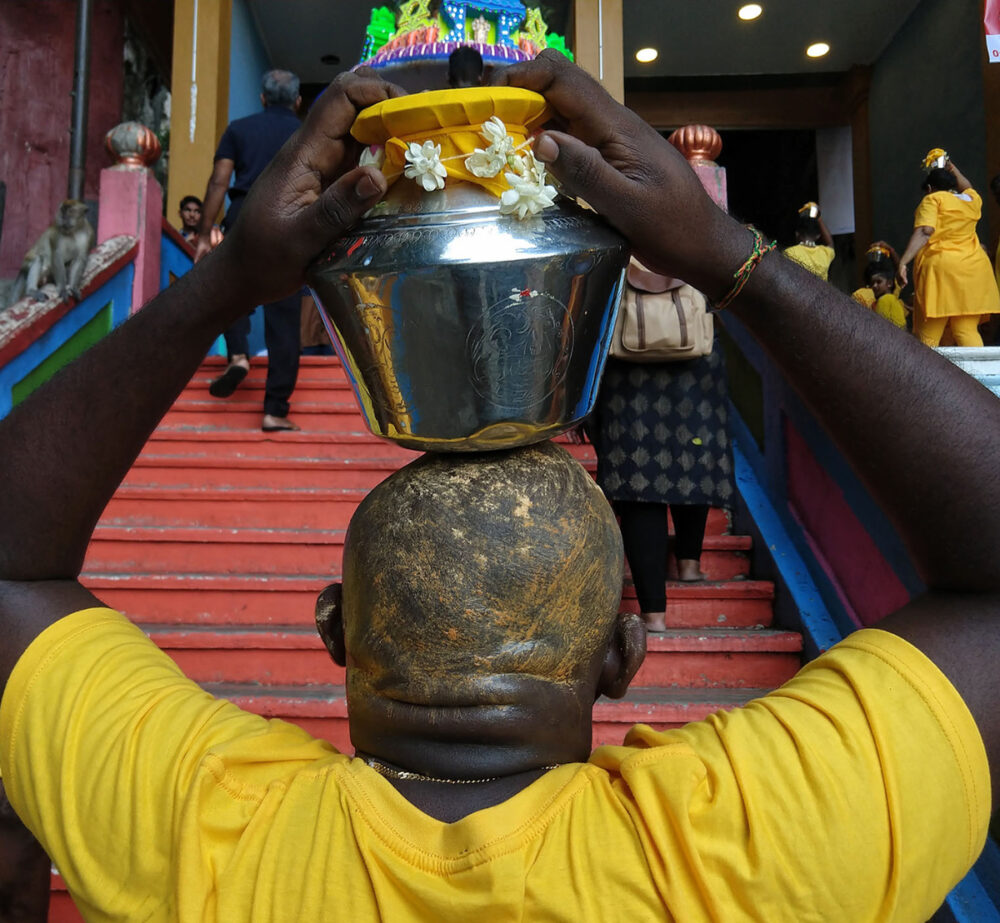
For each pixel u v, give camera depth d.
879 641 0.68
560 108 0.63
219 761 0.68
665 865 0.60
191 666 3.12
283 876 0.64
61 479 0.77
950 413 0.65
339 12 9.80
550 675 0.68
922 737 0.62
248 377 5.02
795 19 10.81
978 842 0.63
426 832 0.64
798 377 0.67
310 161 0.65
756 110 12.41
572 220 0.65
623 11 10.53
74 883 0.69
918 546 0.69
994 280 5.50
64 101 8.86
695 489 3.03
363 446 4.40
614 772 0.68
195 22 8.19
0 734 0.76
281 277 0.68
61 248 4.49
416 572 0.66
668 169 0.62
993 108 8.67
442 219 0.64
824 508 3.29
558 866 0.62
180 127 8.09
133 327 0.74
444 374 0.65
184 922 0.62
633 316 2.91
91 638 0.78
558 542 0.67
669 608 3.39
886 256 8.02
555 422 0.68
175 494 4.00
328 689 3.00
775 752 0.63
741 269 0.64
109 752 0.71
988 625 0.67
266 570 3.74
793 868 0.58
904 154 10.84
